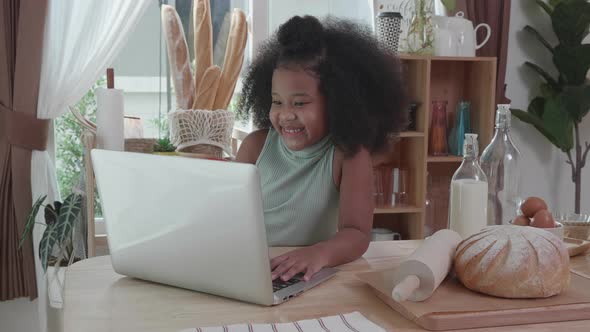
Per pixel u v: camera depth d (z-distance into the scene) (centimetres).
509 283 103
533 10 342
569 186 358
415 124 310
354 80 152
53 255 240
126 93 298
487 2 322
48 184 265
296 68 146
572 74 327
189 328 94
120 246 115
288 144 153
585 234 151
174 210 106
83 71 266
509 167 149
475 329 96
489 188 149
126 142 257
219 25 305
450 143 322
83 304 104
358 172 150
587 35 354
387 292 106
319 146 158
